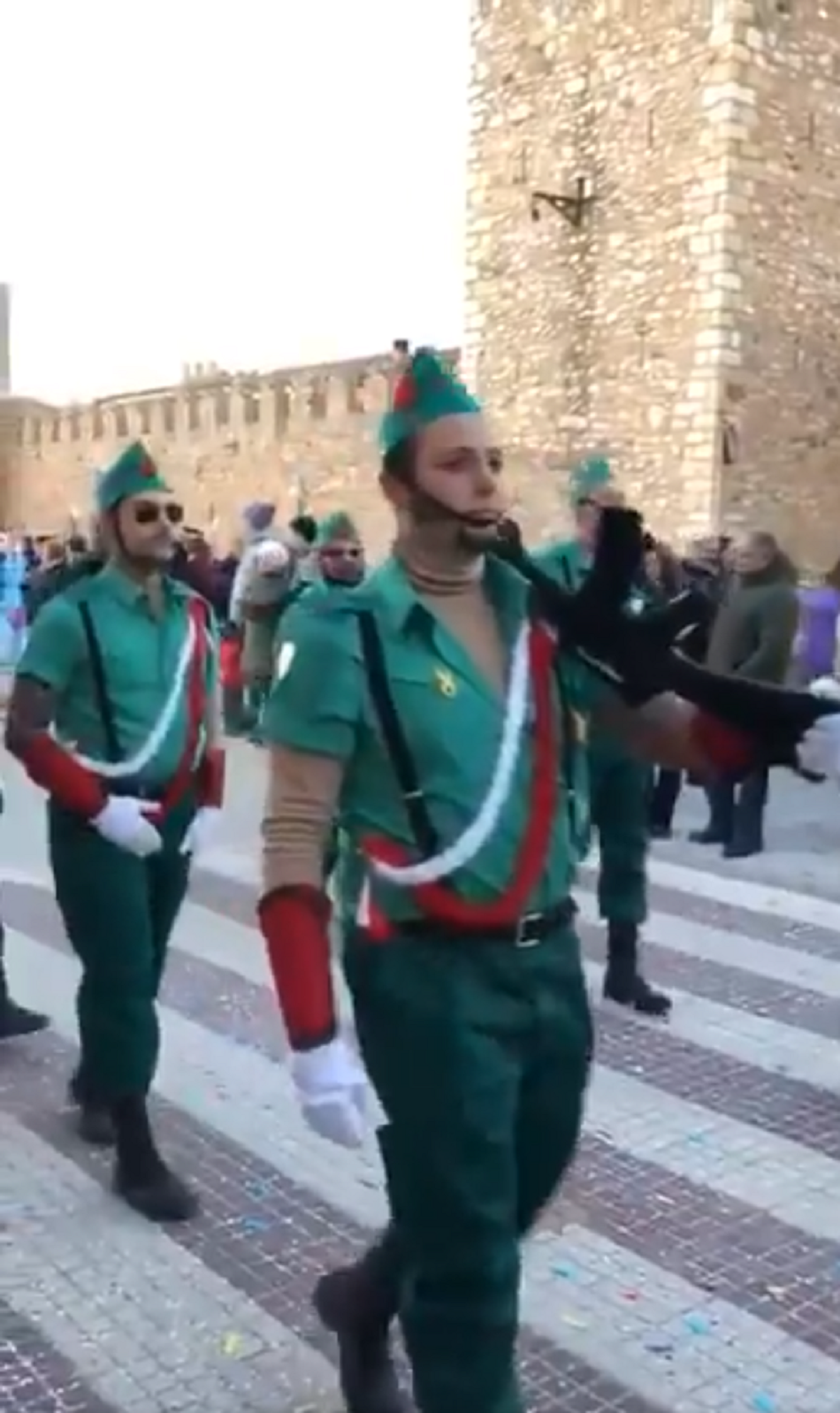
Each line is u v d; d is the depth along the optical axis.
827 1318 3.36
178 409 27.09
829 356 17.61
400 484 2.28
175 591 4.14
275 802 2.28
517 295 19.41
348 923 2.34
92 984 3.87
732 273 16.59
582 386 18.53
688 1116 4.52
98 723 3.88
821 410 17.62
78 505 30.78
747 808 8.34
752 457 17.06
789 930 6.69
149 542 3.93
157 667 3.95
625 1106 4.59
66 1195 3.95
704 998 5.68
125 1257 3.61
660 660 2.31
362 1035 2.32
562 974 2.34
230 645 13.27
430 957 2.23
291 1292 3.45
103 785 3.83
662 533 17.48
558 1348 3.22
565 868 2.35
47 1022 5.34
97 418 29.84
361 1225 3.79
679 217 17.05
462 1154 2.22
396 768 2.23
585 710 2.41
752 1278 3.54
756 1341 3.26
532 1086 2.36
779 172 16.89
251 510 13.62
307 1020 2.23
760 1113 4.55
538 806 2.28
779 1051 5.10
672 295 17.22
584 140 18.25
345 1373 2.89
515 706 2.27
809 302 17.34
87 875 3.79
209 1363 3.16
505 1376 2.26
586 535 4.23
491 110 19.59
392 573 2.33
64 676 3.85
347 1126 2.21
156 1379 3.09
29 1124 4.45
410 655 2.24
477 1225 2.23
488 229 19.78
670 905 7.16
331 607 2.28
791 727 2.31
